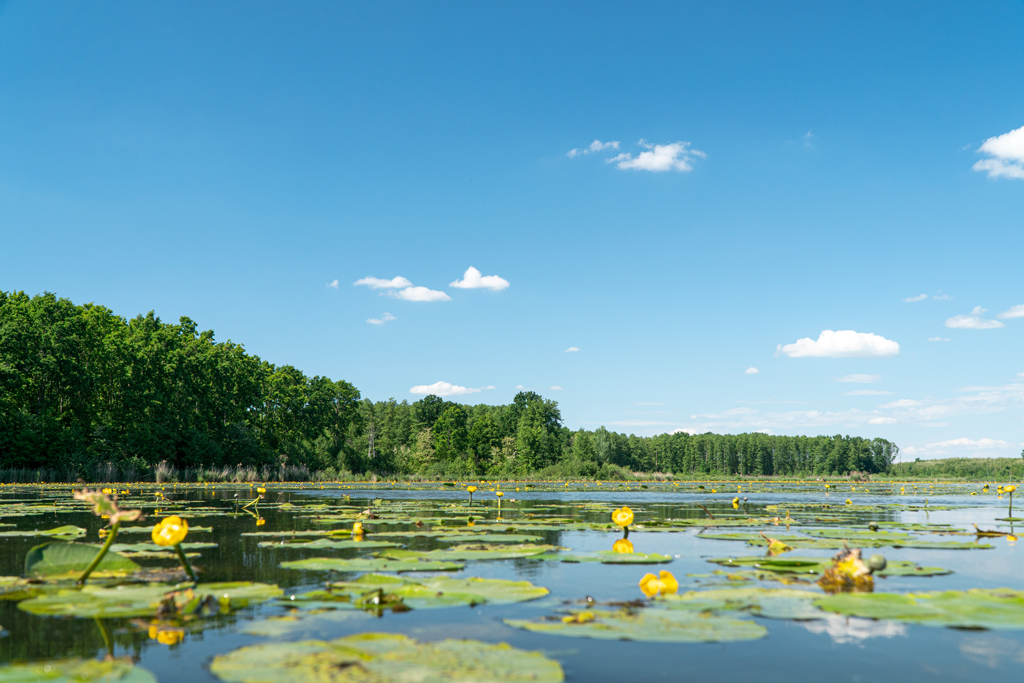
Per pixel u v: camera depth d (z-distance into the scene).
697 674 3.47
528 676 3.17
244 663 3.36
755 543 9.17
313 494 26.88
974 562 7.31
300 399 83.62
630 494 30.20
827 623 4.53
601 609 4.74
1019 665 3.67
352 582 5.66
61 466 42.12
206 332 72.25
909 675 3.50
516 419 114.94
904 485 61.25
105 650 3.71
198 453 53.97
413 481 62.22
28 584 5.57
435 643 3.76
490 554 7.64
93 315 55.19
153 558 7.25
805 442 158.88
